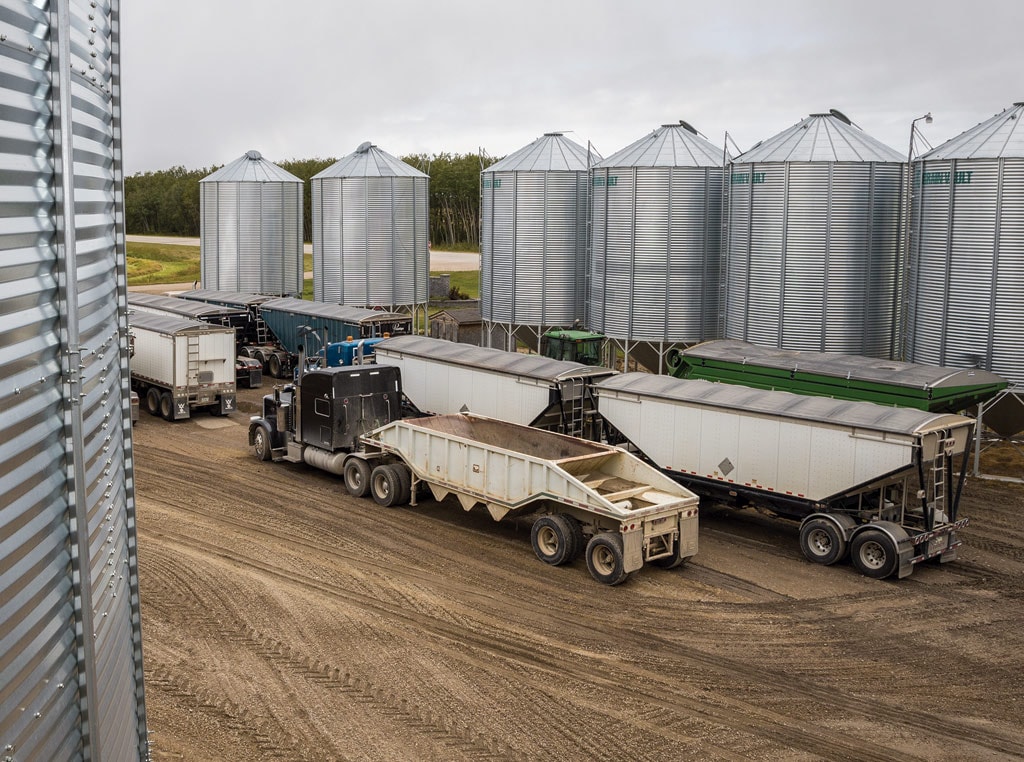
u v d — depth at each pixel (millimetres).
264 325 44062
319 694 14094
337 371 25266
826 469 20422
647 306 36500
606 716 13680
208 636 16000
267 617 16859
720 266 36688
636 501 20062
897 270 32531
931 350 28828
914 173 29734
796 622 17328
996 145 27094
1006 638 16797
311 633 16250
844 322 31828
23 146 5230
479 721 13438
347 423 25234
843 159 31250
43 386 5539
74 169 6023
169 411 33625
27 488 5285
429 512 23562
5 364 5000
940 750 13008
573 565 20016
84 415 6199
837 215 31391
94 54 6730
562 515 20141
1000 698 14586
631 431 23969
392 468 23719
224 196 51125
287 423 27047
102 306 6867
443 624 16828
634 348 37438
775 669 15383
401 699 14016
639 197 36094
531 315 41125
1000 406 27656
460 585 18750
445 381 27500
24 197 5242
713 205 36250
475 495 21688
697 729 13383
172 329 33281
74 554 5922
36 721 5367
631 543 18672
